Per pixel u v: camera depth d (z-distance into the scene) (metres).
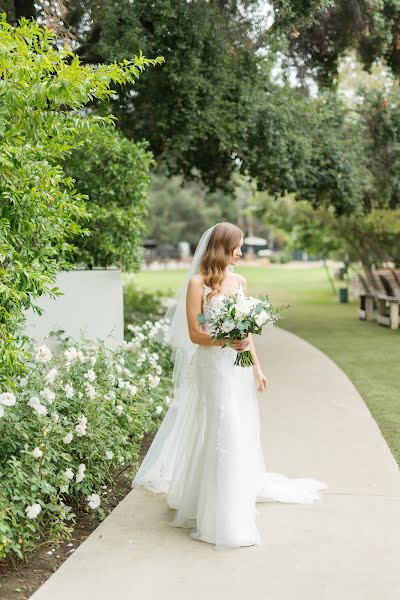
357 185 12.67
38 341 6.82
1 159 3.56
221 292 4.30
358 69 14.62
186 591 3.37
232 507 3.93
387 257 20.81
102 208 7.53
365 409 7.38
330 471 5.22
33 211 3.95
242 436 4.16
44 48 4.10
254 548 3.89
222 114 10.38
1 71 3.76
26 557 3.78
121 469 5.40
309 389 8.54
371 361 11.12
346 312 20.44
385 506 4.49
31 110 3.92
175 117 10.00
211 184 15.43
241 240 4.35
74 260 7.81
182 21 9.16
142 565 3.68
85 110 9.81
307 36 10.92
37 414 4.08
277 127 11.01
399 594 3.32
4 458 3.94
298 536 4.04
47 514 4.36
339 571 3.57
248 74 10.52
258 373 4.52
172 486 4.48
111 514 4.46
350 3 10.06
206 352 4.23
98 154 7.62
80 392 4.83
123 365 6.38
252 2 9.98
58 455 4.17
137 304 14.46
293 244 25.55
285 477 4.97
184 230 58.59
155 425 6.05
